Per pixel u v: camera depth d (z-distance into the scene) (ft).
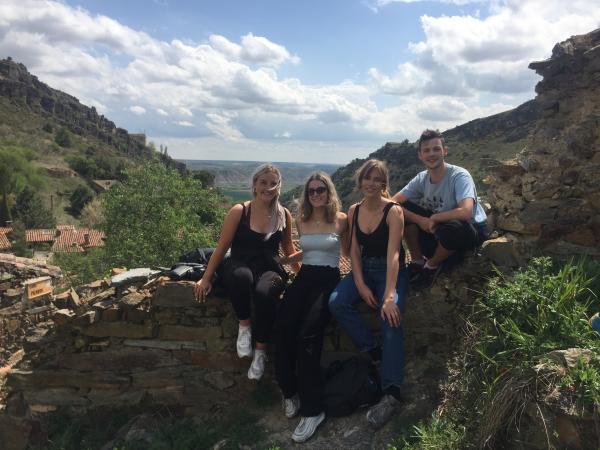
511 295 11.78
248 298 14.11
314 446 12.54
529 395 9.39
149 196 76.18
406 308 14.82
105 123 636.89
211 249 17.26
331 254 14.05
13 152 268.00
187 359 15.40
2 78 519.60
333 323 15.42
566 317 10.58
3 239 155.94
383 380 12.78
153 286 15.81
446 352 14.38
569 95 15.75
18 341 29.30
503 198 16.25
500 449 9.80
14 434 15.87
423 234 15.37
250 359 15.12
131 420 15.30
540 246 14.73
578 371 9.06
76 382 15.60
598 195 14.24
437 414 11.53
